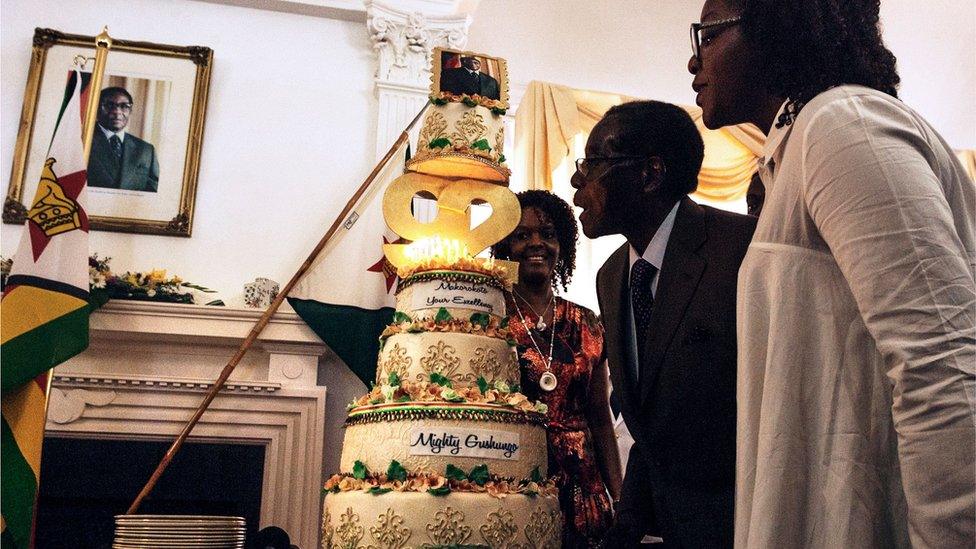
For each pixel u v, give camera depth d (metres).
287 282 4.32
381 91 4.62
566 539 2.74
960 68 5.75
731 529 1.68
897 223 1.11
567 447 2.85
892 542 1.19
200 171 4.43
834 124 1.22
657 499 1.85
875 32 1.46
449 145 2.86
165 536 2.46
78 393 3.82
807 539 1.21
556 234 3.29
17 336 3.07
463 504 2.27
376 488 2.29
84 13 4.54
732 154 4.99
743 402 1.33
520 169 4.76
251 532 3.89
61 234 3.30
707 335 1.78
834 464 1.21
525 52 5.13
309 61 4.71
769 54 1.47
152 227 4.25
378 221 4.32
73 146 3.47
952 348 1.05
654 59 5.31
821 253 1.31
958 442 1.01
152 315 3.90
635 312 2.01
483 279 2.70
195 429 3.93
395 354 2.61
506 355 2.65
